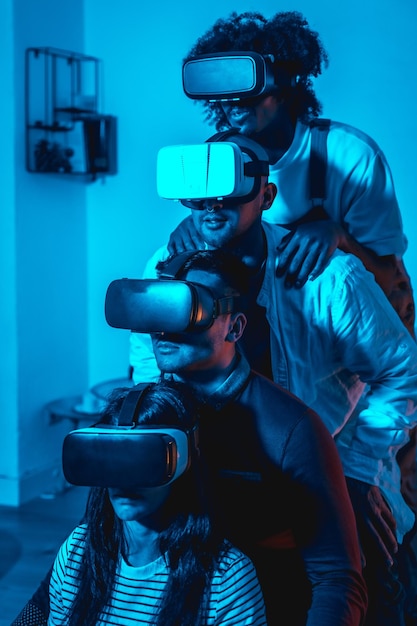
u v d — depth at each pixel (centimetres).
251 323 188
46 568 381
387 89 424
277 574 154
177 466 128
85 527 146
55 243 485
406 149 425
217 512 139
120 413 133
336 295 184
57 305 490
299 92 209
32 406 476
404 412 193
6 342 464
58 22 471
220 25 206
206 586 133
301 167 216
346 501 147
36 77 465
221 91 189
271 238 192
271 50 197
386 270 228
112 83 484
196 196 167
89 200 504
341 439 197
